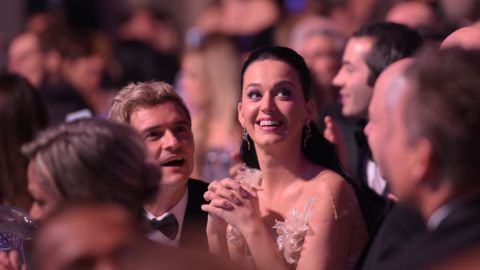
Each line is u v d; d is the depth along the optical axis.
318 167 8.84
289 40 19.20
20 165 10.86
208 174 14.87
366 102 11.23
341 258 8.52
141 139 7.16
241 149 9.33
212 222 8.83
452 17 14.81
